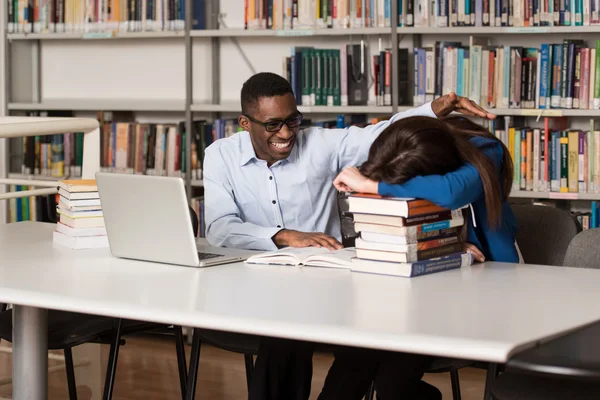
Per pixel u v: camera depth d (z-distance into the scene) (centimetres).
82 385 397
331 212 334
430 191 231
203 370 437
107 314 197
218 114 536
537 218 289
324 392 236
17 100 564
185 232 244
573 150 435
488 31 442
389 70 461
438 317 180
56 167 540
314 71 472
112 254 266
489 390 222
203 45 540
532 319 178
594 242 253
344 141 324
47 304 206
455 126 268
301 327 175
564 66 432
